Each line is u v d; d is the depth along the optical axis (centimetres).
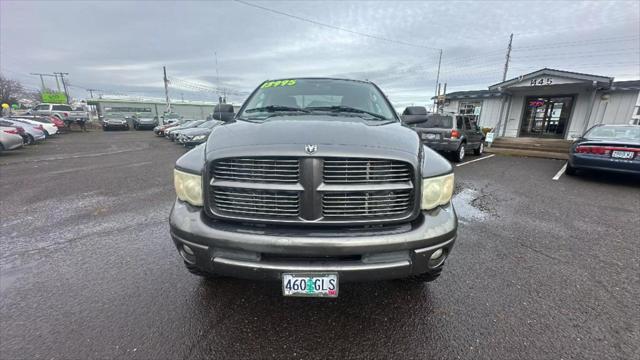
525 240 343
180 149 1427
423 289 240
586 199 524
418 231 175
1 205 482
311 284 171
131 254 305
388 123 235
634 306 223
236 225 179
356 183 171
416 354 178
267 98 288
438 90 2595
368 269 169
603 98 1375
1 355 174
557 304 224
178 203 199
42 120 2167
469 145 1070
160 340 187
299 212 171
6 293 237
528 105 1592
